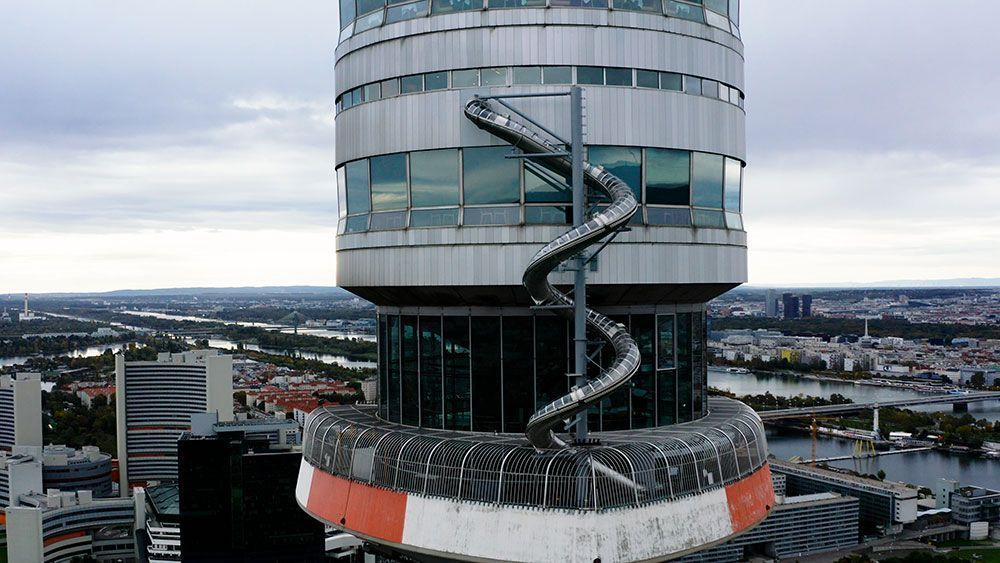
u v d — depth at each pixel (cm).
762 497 3431
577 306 3045
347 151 3766
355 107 3688
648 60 3366
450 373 3475
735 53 3703
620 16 3338
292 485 16750
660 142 3366
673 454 2994
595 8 3319
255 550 16538
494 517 2852
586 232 2811
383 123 3528
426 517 2989
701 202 3500
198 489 16462
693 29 3488
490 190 3300
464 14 3359
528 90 3275
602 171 3142
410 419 3594
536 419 2820
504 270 3244
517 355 3369
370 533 3156
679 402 3566
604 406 3378
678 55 3438
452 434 3334
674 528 2925
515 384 3369
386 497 3142
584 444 3044
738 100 3756
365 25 3700
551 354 3344
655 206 3362
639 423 3447
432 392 3522
